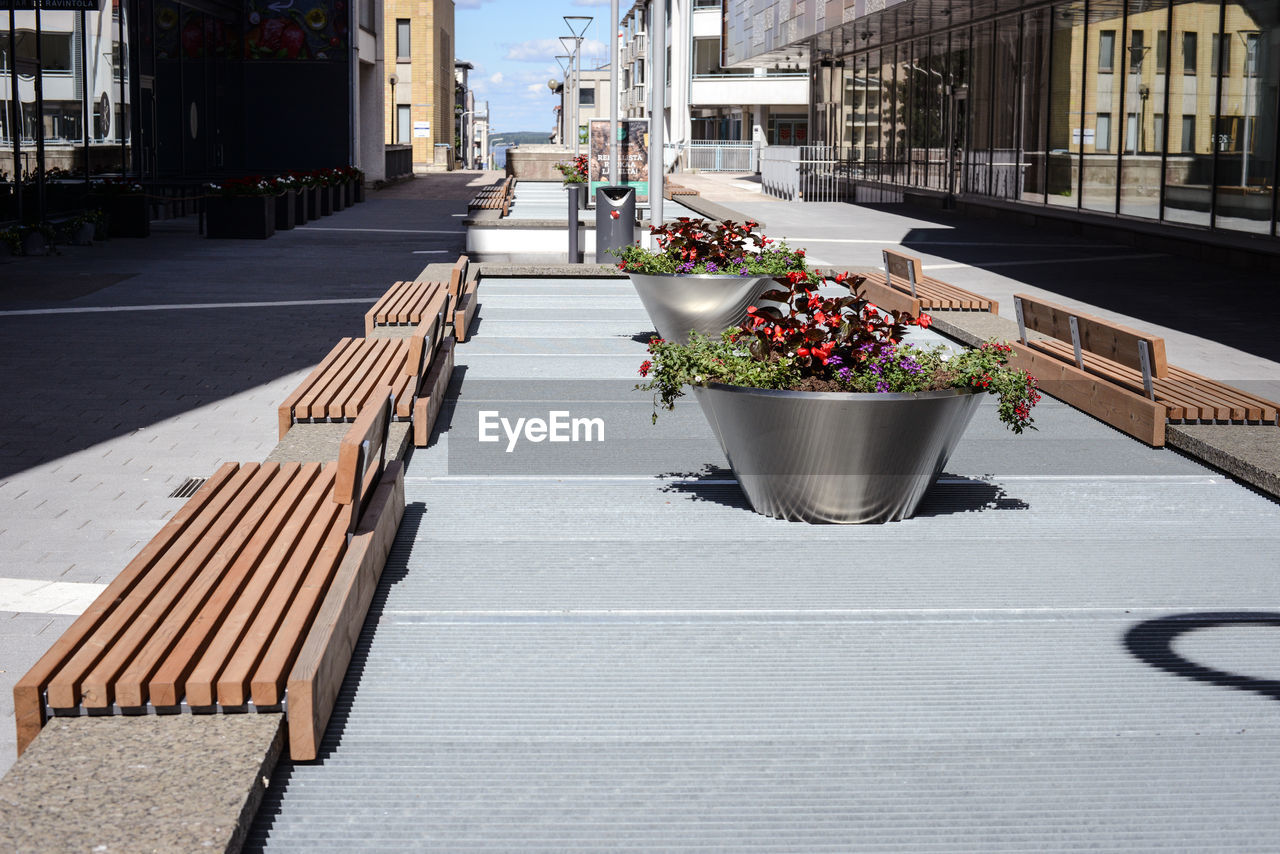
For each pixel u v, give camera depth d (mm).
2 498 6969
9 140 21562
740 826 3463
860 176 39938
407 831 3426
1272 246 18188
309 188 28844
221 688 3561
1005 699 4262
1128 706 4223
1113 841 3426
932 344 11414
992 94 29828
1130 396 8109
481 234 19328
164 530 4828
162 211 29234
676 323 10609
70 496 7023
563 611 4988
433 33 66250
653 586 5270
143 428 8594
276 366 10836
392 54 66125
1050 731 4043
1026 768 3805
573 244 18547
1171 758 3877
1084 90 24750
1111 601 5168
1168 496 6734
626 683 4348
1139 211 22516
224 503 5234
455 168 77500
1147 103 22031
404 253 21359
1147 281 17516
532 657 4559
